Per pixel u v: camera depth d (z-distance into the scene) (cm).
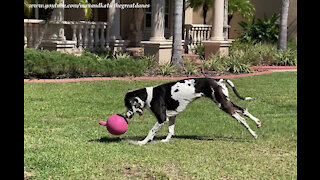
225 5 2162
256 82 1464
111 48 1834
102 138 756
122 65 1479
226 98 720
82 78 1402
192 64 1703
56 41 1580
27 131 786
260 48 2078
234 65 1700
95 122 884
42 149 670
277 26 2628
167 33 2289
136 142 730
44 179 544
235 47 2083
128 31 2142
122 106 1044
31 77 1388
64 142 720
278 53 2012
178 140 753
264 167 609
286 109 1058
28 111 955
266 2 2766
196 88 707
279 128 854
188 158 640
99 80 1390
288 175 576
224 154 667
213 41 1927
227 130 842
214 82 715
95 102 1080
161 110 705
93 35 1812
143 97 700
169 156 648
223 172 582
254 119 725
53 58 1380
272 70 1825
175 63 1630
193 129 845
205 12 2467
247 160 640
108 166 600
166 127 863
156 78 1465
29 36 1609
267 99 1183
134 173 574
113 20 1828
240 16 2823
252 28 2633
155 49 1706
